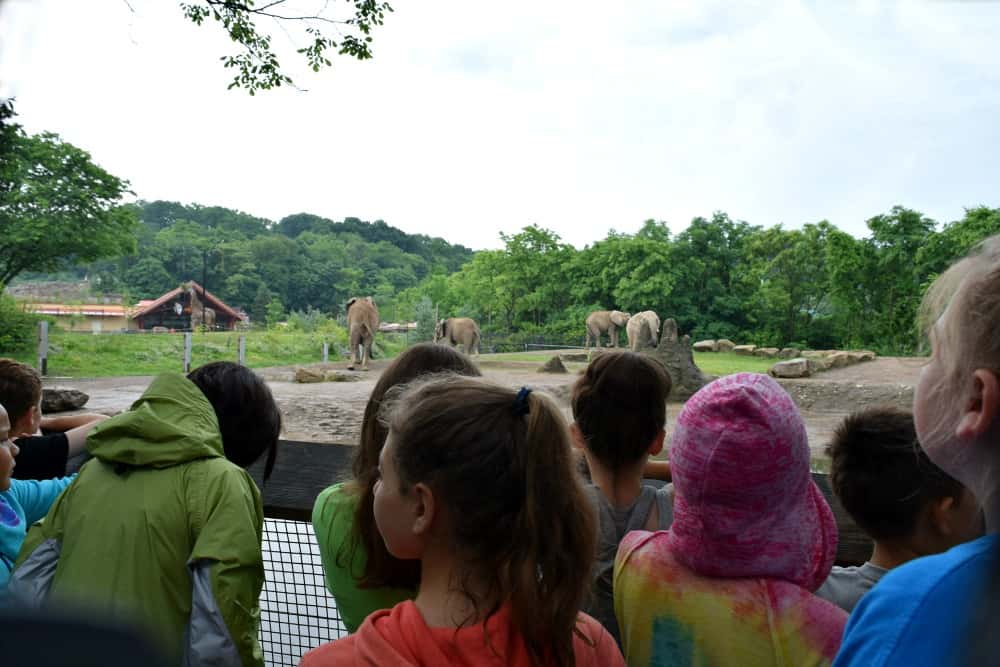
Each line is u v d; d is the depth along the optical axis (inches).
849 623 36.9
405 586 73.2
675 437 64.9
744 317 2217.0
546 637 51.0
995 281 31.1
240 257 4618.6
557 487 52.5
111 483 82.7
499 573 51.6
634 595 68.1
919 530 66.4
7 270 1341.0
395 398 67.6
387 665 49.6
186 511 80.0
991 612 24.4
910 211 1624.0
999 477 30.7
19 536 95.0
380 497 56.2
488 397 54.9
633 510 83.4
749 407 60.4
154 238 4749.0
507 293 2397.9
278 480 96.8
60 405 554.3
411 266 5728.3
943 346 33.1
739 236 2319.1
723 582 63.6
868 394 692.7
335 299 4773.6
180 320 2945.4
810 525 63.6
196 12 367.2
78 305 2691.9
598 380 82.1
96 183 1343.5
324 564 79.9
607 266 2338.8
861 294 1684.3
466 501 52.0
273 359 1270.9
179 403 85.7
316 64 380.8
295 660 110.3
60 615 18.8
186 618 79.9
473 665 49.9
